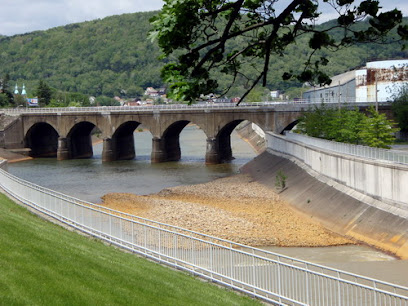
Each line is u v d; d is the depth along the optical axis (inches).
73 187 4040.4
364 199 2442.2
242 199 3267.7
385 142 3410.4
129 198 3376.0
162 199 3312.0
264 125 5251.0
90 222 1660.9
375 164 2352.4
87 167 5383.9
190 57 839.1
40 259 953.5
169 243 1470.2
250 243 2198.6
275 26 806.5
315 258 1962.4
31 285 800.9
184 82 834.8
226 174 4569.4
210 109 5442.9
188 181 4239.7
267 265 1189.7
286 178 3587.6
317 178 3132.4
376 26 795.4
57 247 1087.6
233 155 6235.2
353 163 2588.6
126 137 6328.7
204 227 2440.9
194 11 791.7
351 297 1178.6
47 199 1891.0
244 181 4023.1
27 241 1054.4
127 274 1031.0
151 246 1507.1
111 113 5974.4
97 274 962.1
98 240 1583.4
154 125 5748.0
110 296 858.1
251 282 1232.2
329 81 901.8
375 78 4478.3
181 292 1011.9
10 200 2069.4
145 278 1040.8
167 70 849.5
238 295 1168.8
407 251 1905.8
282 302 1153.4
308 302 1088.2
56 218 1822.1
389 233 2092.8
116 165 5526.6
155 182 4234.7
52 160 6259.8
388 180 2252.7
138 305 856.9
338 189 2743.6
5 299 723.4
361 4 784.3
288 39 837.2
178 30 797.9
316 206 2760.8
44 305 745.6
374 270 1716.3
